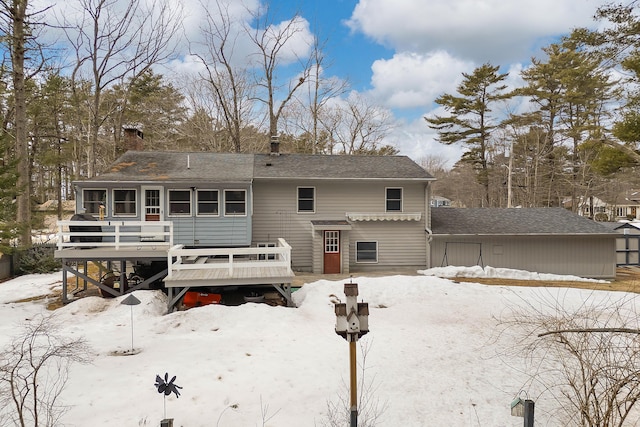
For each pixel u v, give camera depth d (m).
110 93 31.50
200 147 32.19
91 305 10.99
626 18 11.45
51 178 44.06
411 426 5.19
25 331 8.37
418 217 18.02
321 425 5.18
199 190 15.45
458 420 5.34
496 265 18.03
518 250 18.05
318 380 6.46
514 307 11.09
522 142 40.62
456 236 17.75
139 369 6.60
